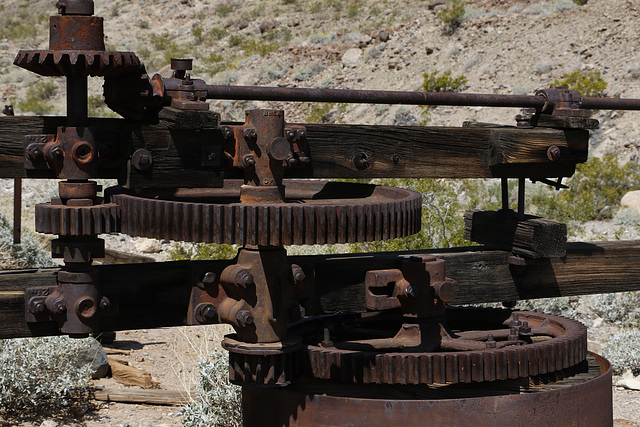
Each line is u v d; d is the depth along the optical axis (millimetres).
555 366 3621
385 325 4566
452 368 3385
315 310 3678
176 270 3404
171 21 42625
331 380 3689
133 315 3357
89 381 6816
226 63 35031
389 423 3301
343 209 3219
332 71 30906
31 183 16562
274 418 3531
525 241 4215
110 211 3227
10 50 38812
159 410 6344
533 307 9031
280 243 3162
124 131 3285
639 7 26656
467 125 4656
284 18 38875
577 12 27688
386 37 31156
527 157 4203
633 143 20156
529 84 25172
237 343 3348
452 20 29719
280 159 3375
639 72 23266
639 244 4660
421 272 3754
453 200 11766
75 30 3125
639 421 6168
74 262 3197
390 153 3939
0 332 3234
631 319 9086
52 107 31594
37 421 5977
